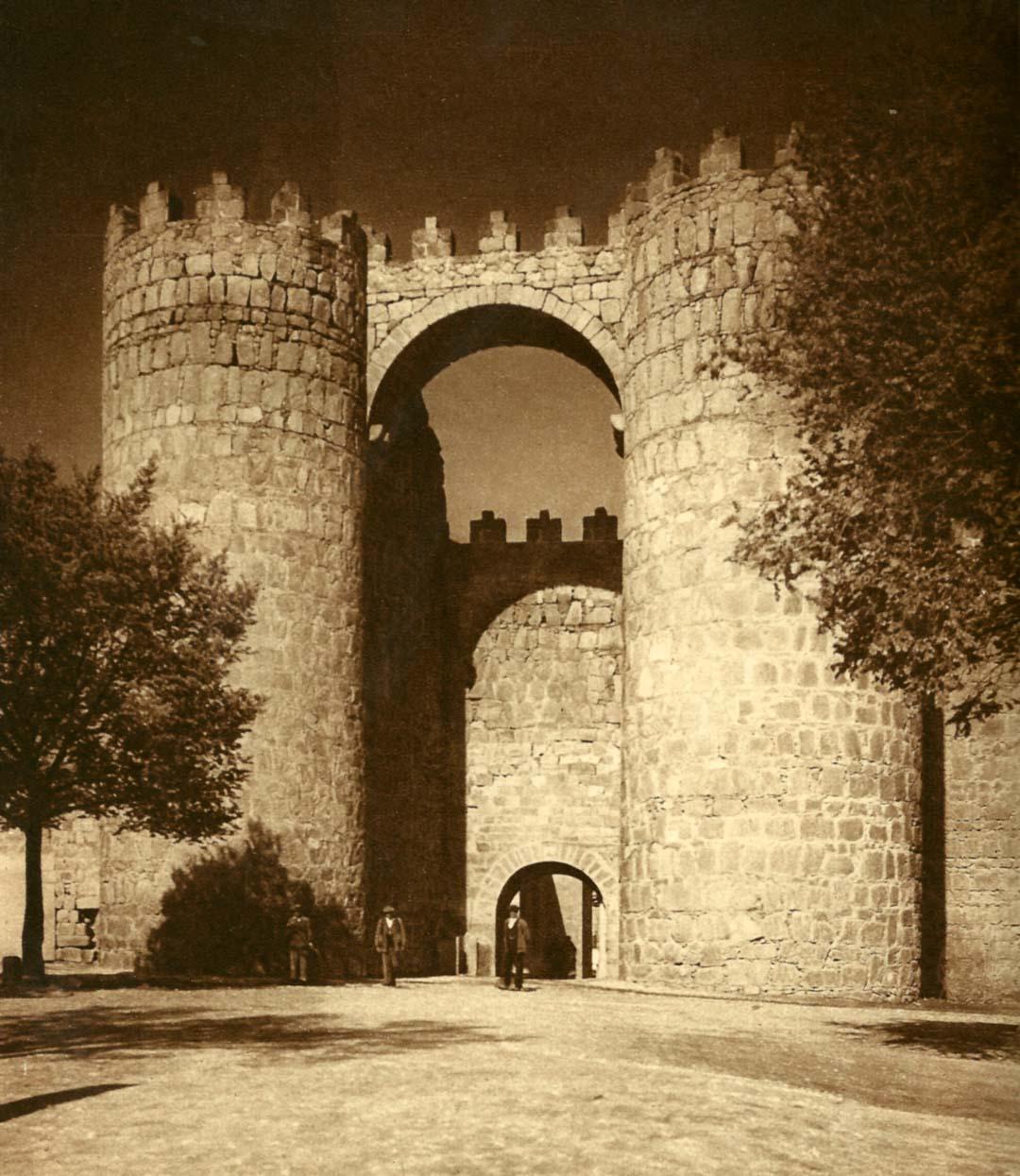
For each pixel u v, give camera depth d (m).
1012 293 15.52
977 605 16.50
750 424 28.44
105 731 25.80
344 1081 13.18
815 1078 15.15
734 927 27.62
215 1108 11.83
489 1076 13.55
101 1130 11.07
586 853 39.31
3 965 25.23
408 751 37.44
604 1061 15.16
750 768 27.84
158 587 26.47
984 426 15.98
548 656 40.22
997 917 31.78
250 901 30.44
